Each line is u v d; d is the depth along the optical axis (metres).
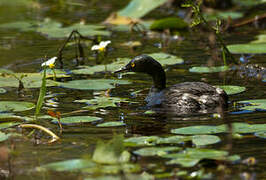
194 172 8.07
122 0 26.75
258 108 11.44
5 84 13.63
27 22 22.39
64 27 21.34
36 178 8.16
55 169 8.04
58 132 10.36
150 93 13.12
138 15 21.44
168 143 9.34
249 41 18.48
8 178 8.21
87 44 19.38
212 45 18.31
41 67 16.08
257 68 15.14
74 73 15.34
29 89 13.79
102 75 15.24
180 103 11.87
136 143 9.33
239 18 22.17
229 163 8.41
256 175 7.92
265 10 23.25
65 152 9.20
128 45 18.83
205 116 11.11
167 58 16.27
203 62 16.14
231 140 9.43
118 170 8.11
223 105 11.69
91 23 22.20
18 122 11.04
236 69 15.18
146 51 17.78
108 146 8.28
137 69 13.34
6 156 9.08
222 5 24.08
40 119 11.23
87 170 8.09
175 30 21.09
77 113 11.61
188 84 12.40
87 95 13.13
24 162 8.83
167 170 8.19
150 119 11.05
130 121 10.95
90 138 9.93
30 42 19.55
